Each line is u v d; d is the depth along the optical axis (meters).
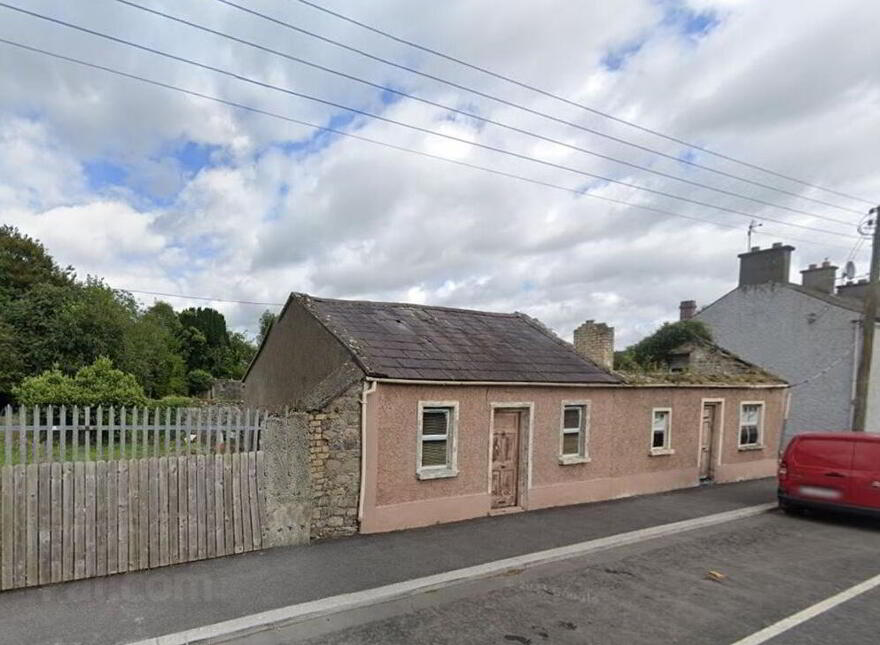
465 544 7.41
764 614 5.39
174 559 6.20
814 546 8.06
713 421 13.69
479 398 9.11
